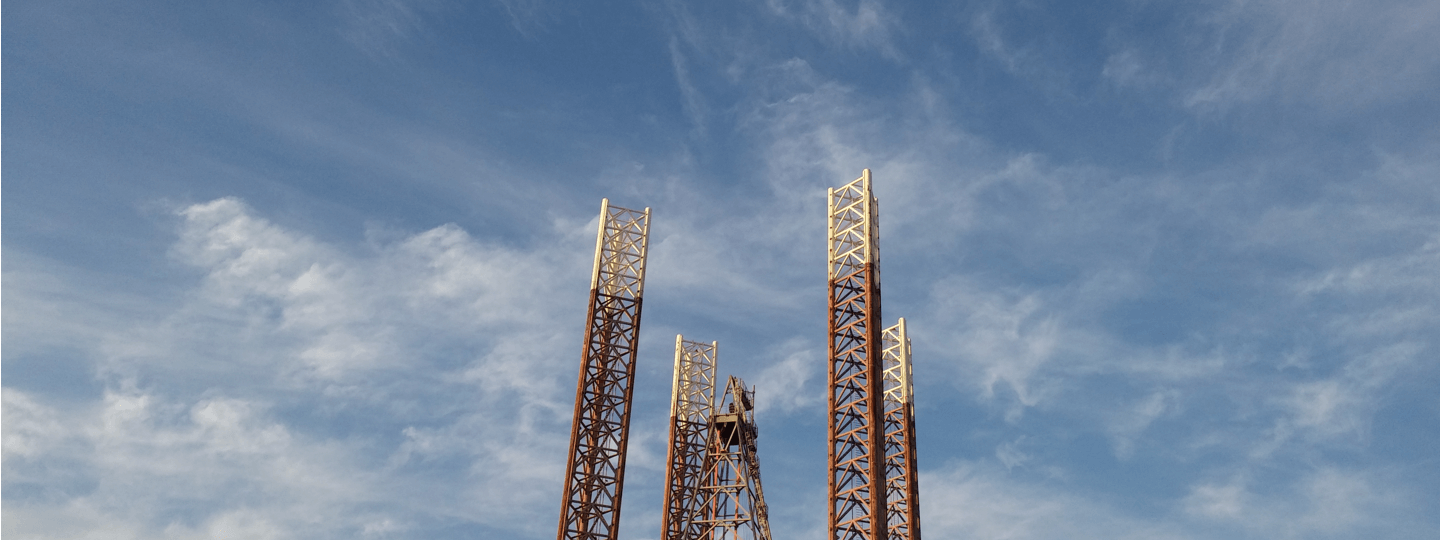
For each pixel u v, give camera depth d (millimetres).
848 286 117562
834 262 119438
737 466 149750
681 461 151625
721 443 151625
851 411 111688
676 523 147125
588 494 116750
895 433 138250
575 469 117625
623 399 123062
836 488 108750
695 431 154125
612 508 117438
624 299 128625
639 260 131375
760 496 148500
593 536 115875
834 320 116500
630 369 124688
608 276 129375
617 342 126062
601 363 123875
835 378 113812
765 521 147250
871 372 110188
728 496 147250
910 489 132625
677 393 155625
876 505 104125
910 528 129500
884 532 104250
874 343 111938
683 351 159375
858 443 110125
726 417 151750
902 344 144125
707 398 156750
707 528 145375
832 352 115062
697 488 146625
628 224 133500
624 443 120812
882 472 106625
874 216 121125
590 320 125688
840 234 120750
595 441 119500
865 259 116938
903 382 141375
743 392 155625
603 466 119375
